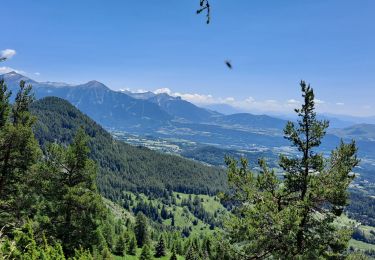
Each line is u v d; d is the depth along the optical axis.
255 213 18.00
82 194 29.33
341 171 18.55
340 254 18.02
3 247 16.97
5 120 27.55
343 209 18.55
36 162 29.14
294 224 16.69
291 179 19.34
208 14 9.12
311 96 18.92
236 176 19.73
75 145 29.88
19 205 27.20
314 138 19.08
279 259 17.44
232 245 18.83
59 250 19.33
